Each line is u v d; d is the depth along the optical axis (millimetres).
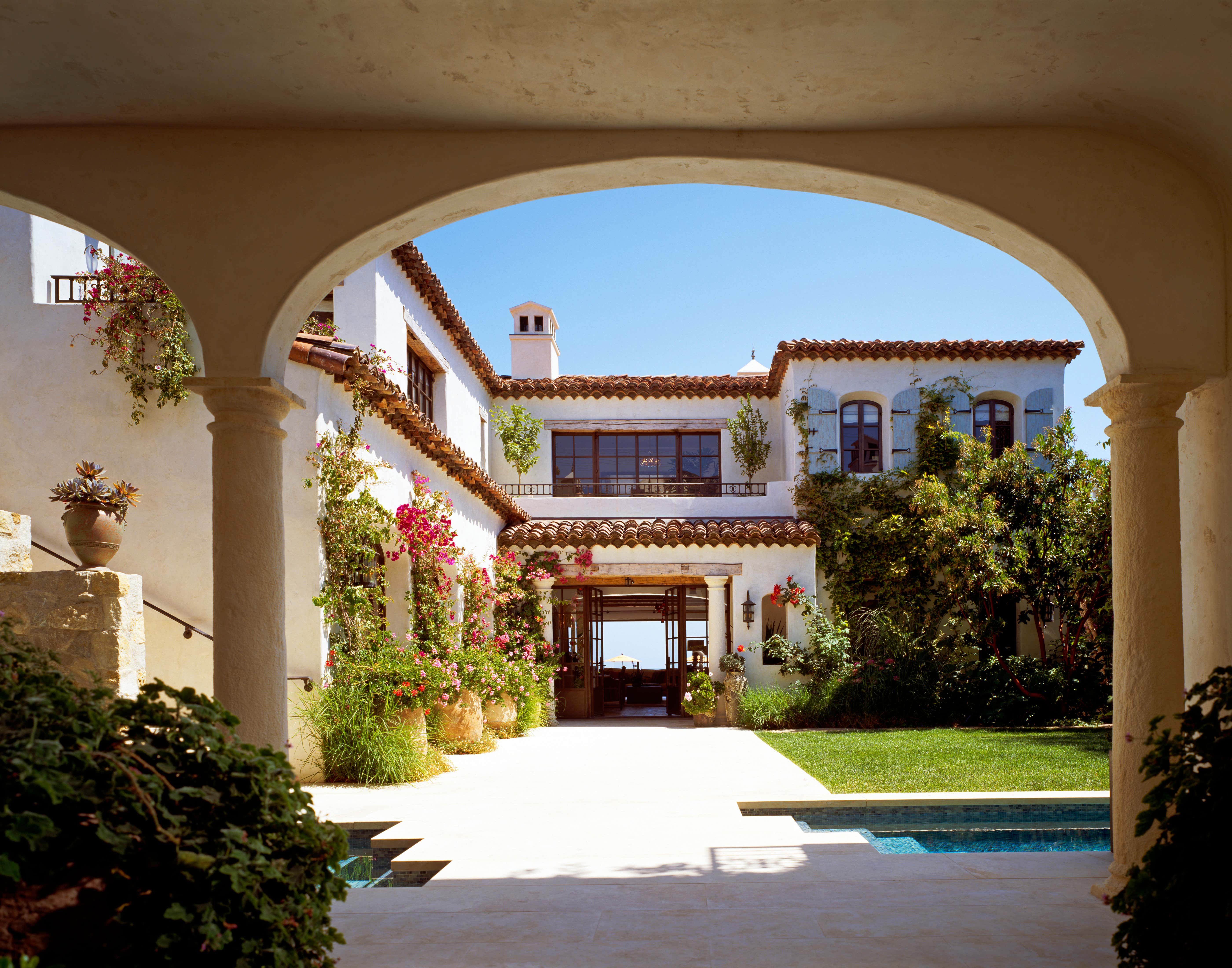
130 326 8703
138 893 2166
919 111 4430
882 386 16859
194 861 2113
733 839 5875
